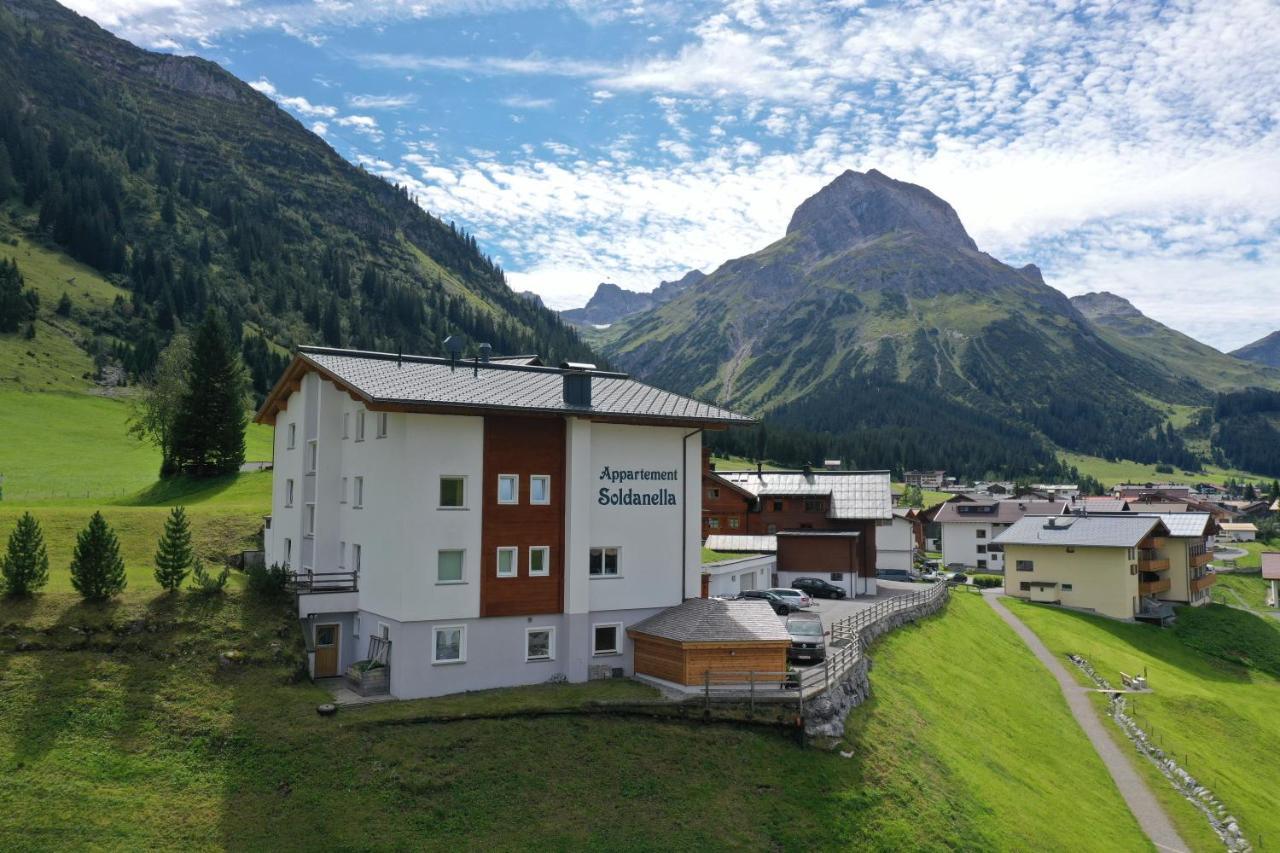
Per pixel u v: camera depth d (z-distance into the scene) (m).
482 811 30.42
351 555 41.97
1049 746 49.72
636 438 43.12
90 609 37.03
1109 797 45.59
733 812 32.06
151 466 111.69
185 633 37.19
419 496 37.09
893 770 36.44
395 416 37.81
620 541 42.25
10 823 27.03
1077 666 71.31
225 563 52.31
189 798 29.44
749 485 83.69
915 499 188.75
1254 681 84.44
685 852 30.05
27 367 150.12
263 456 124.56
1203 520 108.06
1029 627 81.75
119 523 54.09
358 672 37.31
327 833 28.69
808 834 31.66
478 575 38.38
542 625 39.88
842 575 76.81
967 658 60.44
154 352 163.75
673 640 38.94
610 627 41.75
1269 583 137.00
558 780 32.25
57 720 31.33
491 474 39.00
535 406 38.91
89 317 185.75
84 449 117.06
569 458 40.53
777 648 38.75
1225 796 48.62
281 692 35.31
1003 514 138.75
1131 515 105.06
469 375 42.97
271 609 40.28
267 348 184.25
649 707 36.19
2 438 116.38
